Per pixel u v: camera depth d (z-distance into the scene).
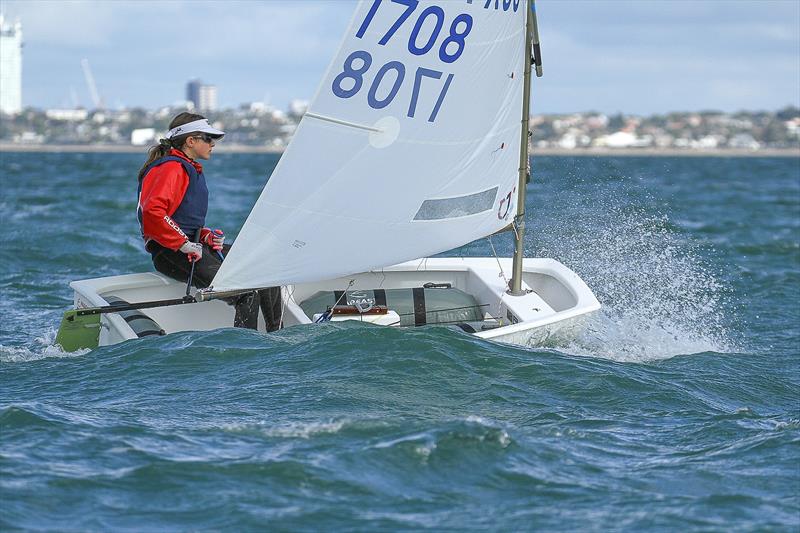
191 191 26.27
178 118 26.39
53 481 16.45
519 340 25.56
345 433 18.81
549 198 73.62
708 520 15.57
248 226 24.33
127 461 17.36
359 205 24.92
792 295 42.22
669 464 17.98
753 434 19.80
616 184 112.38
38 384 22.34
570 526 15.32
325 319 26.44
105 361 23.53
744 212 84.94
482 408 20.91
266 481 16.64
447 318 27.50
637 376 23.92
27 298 38.62
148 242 26.56
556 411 21.03
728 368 26.80
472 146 25.66
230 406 20.52
